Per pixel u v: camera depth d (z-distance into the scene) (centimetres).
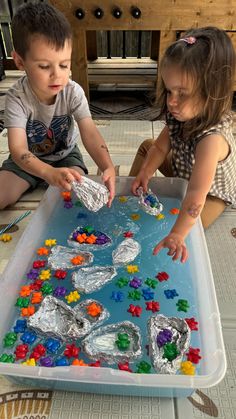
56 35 82
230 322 73
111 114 171
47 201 97
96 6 153
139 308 71
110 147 136
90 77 183
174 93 78
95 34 193
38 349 64
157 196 104
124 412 60
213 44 73
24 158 91
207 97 77
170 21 154
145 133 146
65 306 69
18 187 105
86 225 94
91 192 84
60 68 86
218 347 60
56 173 86
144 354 64
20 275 78
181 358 61
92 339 66
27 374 56
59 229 92
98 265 81
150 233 90
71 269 80
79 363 61
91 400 62
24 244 82
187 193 79
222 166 90
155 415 59
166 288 76
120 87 187
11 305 73
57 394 62
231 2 148
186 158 95
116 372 55
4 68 212
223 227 98
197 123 83
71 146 114
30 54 84
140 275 79
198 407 61
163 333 65
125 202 101
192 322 68
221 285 82
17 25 83
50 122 105
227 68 75
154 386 55
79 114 104
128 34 198
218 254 90
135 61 200
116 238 89
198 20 153
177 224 76
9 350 65
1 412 60
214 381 54
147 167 100
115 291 76
